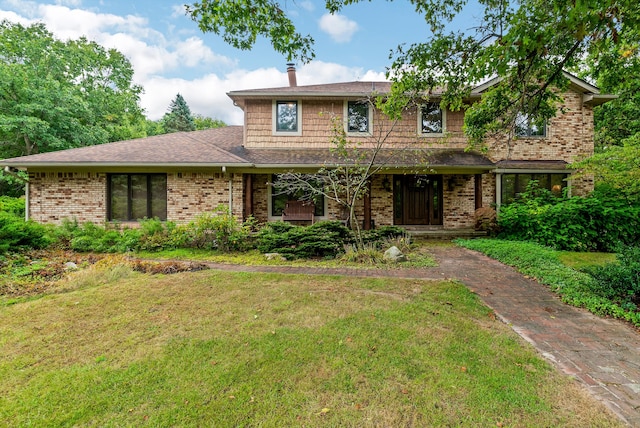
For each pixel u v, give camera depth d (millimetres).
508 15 4855
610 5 3824
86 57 22750
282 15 5094
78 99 18438
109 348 3127
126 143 11750
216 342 3236
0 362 2879
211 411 2242
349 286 5273
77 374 2680
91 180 10367
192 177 10531
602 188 10469
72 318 3875
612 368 2945
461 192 12062
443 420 2172
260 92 11422
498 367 2854
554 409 2309
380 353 3029
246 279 5668
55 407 2283
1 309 4168
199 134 13945
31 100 17125
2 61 18344
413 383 2574
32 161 9625
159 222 9367
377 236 8945
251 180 11000
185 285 5273
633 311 4262
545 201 10688
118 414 2215
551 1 4199
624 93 12836
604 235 9117
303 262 7414
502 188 11742
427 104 11547
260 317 3893
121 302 4441
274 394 2426
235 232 8844
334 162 10172
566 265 7023
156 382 2570
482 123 7387
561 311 4457
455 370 2773
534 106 6801
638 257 4781
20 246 7543
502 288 5496
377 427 2102
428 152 11000
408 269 6680
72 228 9188
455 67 5996
